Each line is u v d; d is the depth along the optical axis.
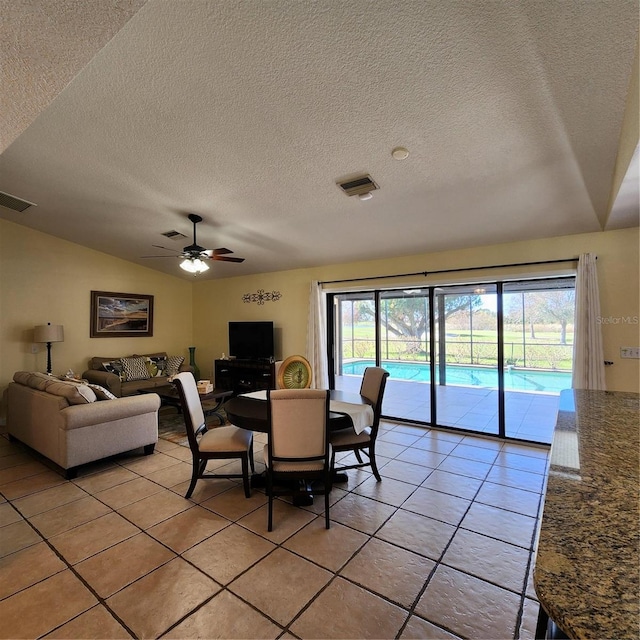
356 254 5.02
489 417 4.54
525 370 4.32
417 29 1.72
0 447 4.17
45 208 4.38
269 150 2.85
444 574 1.99
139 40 1.92
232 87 2.21
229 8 1.70
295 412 2.45
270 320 6.33
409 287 4.93
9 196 4.01
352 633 1.62
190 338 7.57
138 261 6.54
